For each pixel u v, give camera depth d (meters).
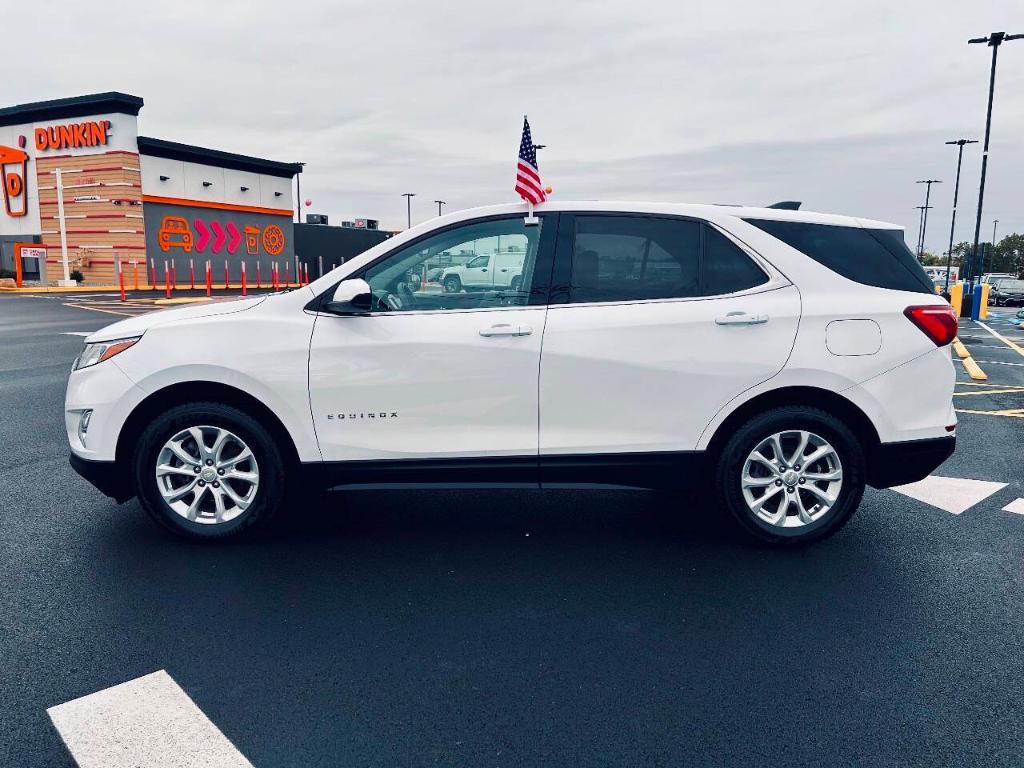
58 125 29.56
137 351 4.02
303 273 38.88
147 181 29.98
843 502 4.10
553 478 4.07
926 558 4.07
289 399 3.99
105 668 2.91
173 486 4.21
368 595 3.58
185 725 2.55
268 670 2.91
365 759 2.39
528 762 2.38
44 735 2.49
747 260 4.07
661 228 4.09
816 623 3.32
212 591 3.60
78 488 5.14
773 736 2.52
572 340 3.96
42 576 3.74
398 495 5.16
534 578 3.79
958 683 2.85
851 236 4.16
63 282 29.73
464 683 2.83
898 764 2.38
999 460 6.14
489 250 4.09
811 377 4.00
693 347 3.97
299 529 4.47
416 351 3.97
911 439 4.08
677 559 4.05
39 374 9.70
